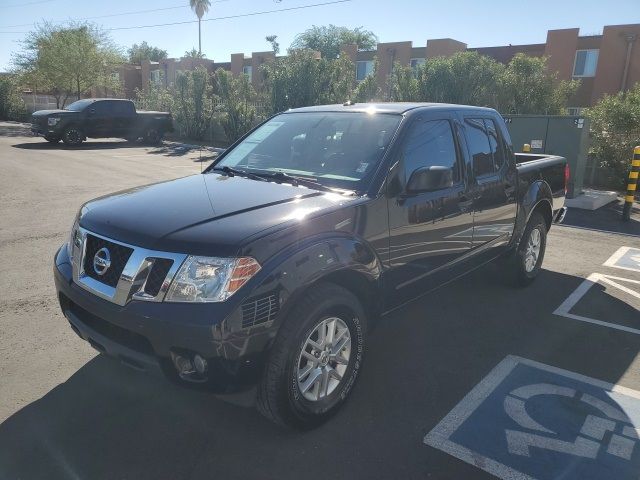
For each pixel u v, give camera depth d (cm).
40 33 3497
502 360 400
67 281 310
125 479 266
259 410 293
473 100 1639
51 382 352
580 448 296
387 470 276
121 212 310
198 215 295
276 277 268
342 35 6162
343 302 304
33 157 1722
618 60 2717
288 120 448
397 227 348
